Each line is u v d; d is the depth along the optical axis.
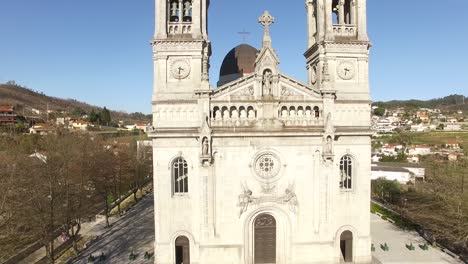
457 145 197.62
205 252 51.53
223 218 51.81
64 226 70.38
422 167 145.38
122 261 58.25
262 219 52.88
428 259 57.88
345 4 58.91
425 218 73.56
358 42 54.16
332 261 53.25
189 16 55.53
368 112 54.66
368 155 54.00
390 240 68.56
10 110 188.25
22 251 62.91
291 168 52.47
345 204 53.84
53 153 72.19
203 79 50.78
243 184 51.84
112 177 96.31
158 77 51.94
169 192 51.31
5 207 54.97
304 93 53.12
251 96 52.38
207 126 50.22
